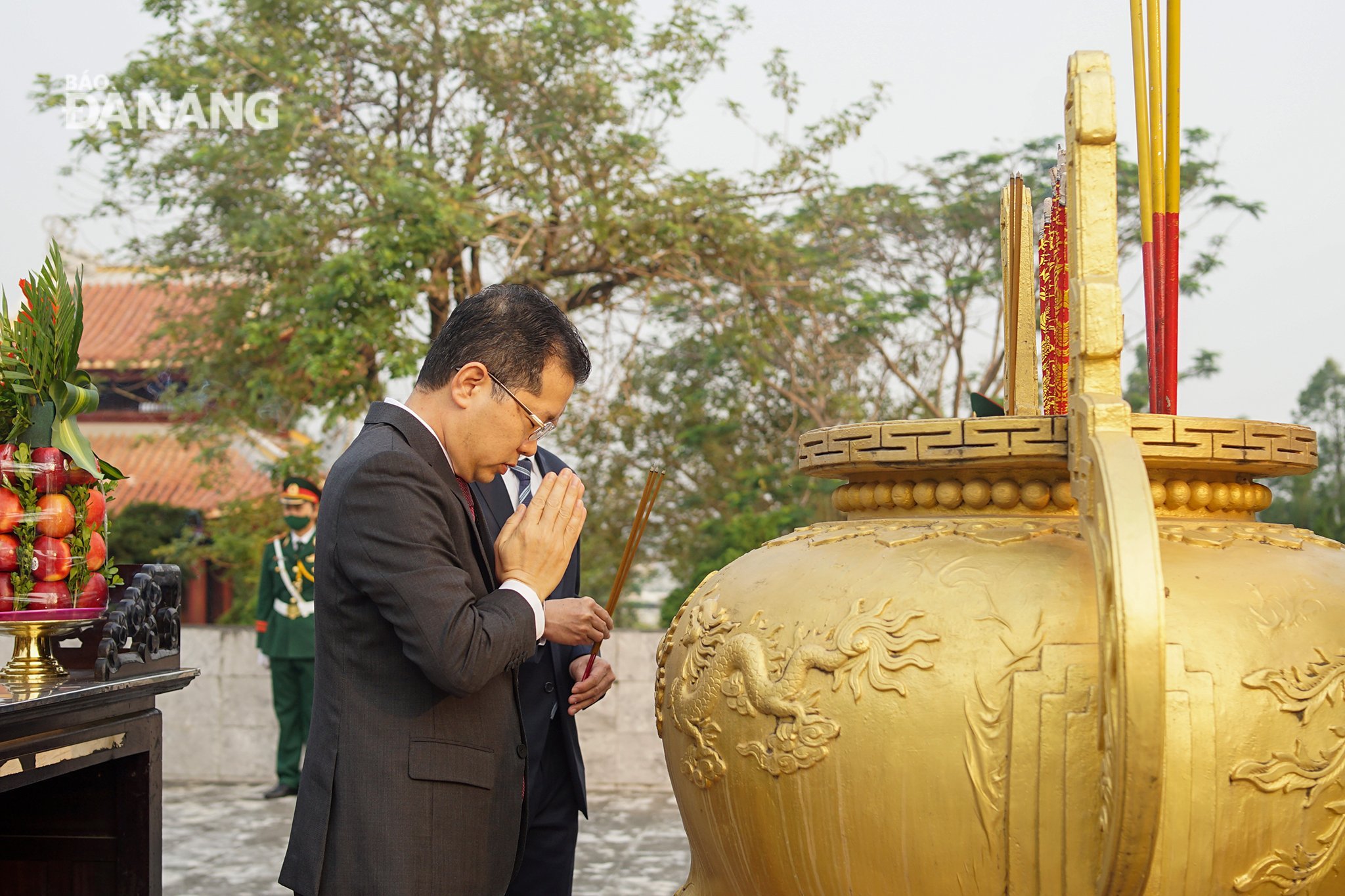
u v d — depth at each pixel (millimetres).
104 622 1987
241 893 3803
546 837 2270
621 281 8602
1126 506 983
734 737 1262
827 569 1272
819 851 1181
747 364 8852
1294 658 1094
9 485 1750
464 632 1466
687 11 7977
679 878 4004
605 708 5566
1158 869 1047
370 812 1515
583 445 9586
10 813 2020
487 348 1573
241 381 8672
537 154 8086
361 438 1612
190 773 5770
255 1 7711
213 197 7879
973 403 1572
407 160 7727
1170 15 1385
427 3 7859
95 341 13008
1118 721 956
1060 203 1466
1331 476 8922
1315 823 1082
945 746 1097
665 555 10219
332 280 7281
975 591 1145
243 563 9297
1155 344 1375
